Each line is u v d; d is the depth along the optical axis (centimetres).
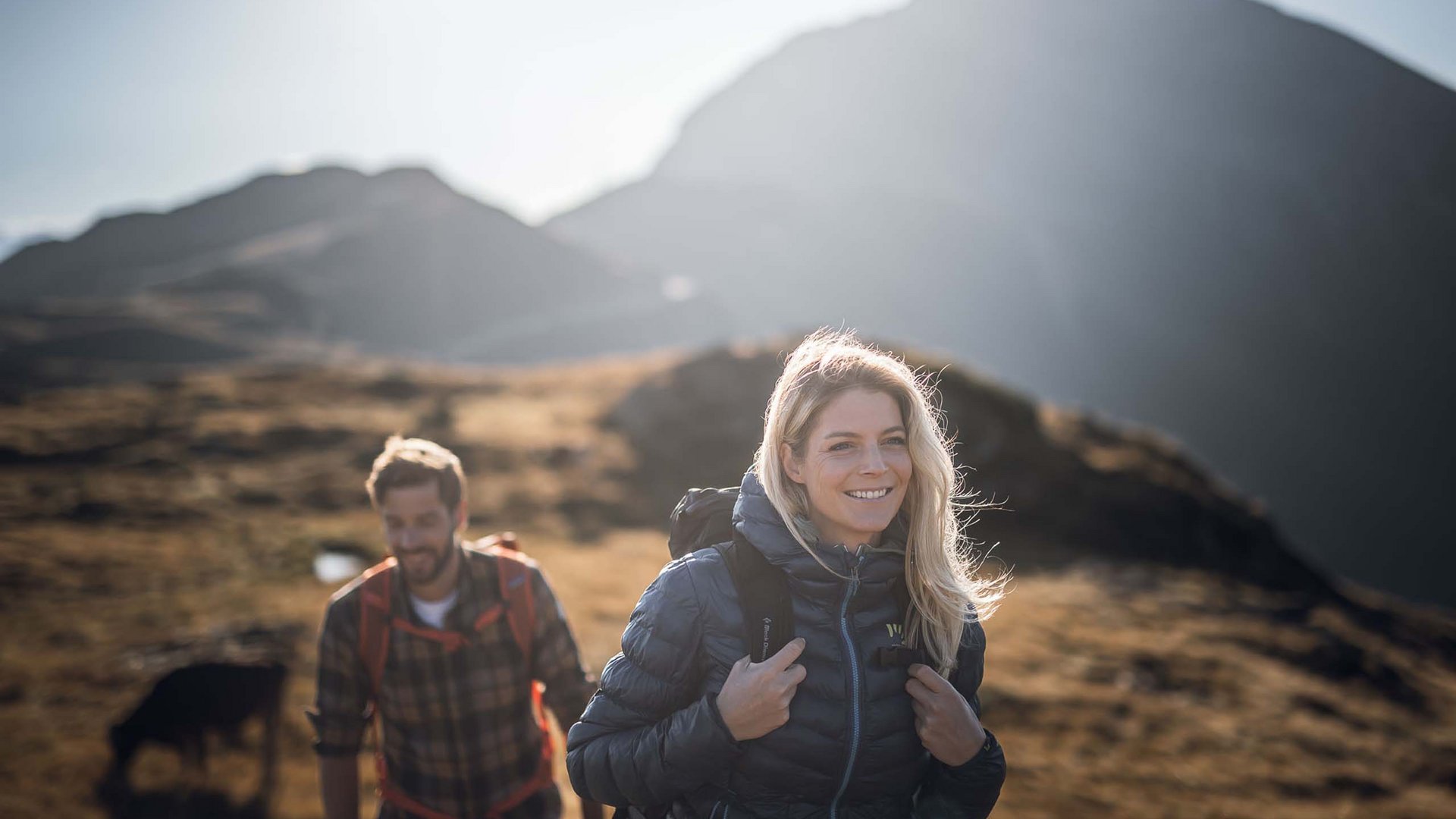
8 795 845
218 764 930
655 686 195
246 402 3491
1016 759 1177
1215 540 2972
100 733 1000
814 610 192
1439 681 1972
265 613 1450
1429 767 1405
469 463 2816
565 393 3812
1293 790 1220
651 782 187
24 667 1187
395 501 296
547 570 1833
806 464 192
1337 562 19775
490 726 313
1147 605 2130
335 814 308
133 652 1264
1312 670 1867
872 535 204
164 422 3083
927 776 207
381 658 307
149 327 14025
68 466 2569
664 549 2217
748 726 176
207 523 2103
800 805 192
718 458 3006
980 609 211
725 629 191
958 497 211
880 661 188
